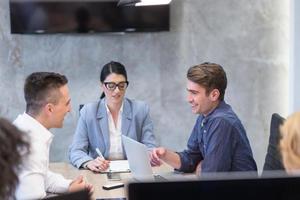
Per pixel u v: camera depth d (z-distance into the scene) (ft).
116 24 13.44
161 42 14.05
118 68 10.07
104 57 13.89
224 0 14.15
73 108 13.91
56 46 13.71
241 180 3.00
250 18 14.32
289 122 4.56
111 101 10.03
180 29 14.06
